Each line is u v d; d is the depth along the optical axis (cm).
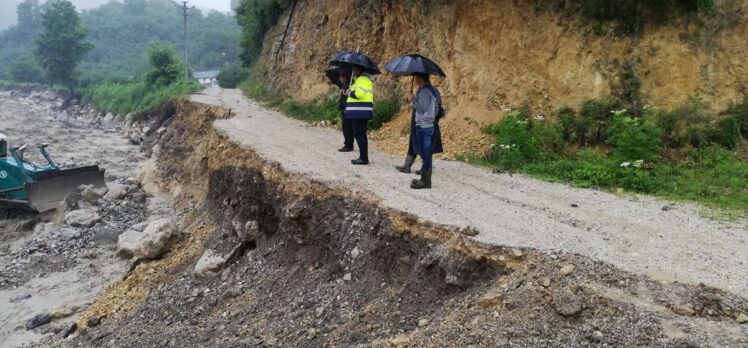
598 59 1180
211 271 1062
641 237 695
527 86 1262
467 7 1404
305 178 999
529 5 1280
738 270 594
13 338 1043
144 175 2194
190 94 3148
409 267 738
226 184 1351
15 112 4588
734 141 1088
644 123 1070
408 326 654
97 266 1341
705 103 1120
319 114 1914
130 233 1426
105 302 1114
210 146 1623
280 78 2633
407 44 1691
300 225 961
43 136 3347
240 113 2081
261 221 1120
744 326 490
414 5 1628
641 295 542
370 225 828
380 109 1608
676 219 780
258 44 3353
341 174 1018
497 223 734
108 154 2825
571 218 773
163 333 889
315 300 811
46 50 6456
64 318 1109
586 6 1198
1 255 1439
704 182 968
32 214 1658
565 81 1212
